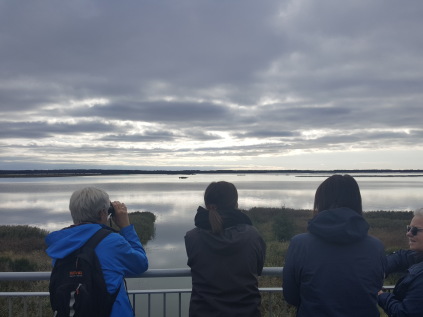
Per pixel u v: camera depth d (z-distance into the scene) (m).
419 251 2.32
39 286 9.64
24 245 21.98
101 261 2.13
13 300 7.08
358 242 2.18
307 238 2.25
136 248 2.38
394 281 8.41
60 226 38.06
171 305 8.62
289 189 138.88
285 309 3.47
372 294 2.11
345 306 2.08
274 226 23.66
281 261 14.99
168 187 160.50
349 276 2.10
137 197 88.62
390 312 2.18
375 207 62.50
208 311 2.38
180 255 19.84
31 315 7.16
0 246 21.52
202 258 2.44
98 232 2.21
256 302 2.45
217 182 2.61
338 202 2.24
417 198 90.56
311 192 114.00
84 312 2.01
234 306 2.37
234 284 2.38
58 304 2.03
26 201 79.00
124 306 2.19
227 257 2.41
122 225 2.47
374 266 2.14
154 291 3.13
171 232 29.98
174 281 10.67
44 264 14.85
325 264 2.13
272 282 9.41
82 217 2.32
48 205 67.50
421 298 2.05
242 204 64.56
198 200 77.44
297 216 34.19
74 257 2.14
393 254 2.66
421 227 2.26
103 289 2.08
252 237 2.45
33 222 42.06
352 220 2.14
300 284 2.23
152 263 17.81
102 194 2.37
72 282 2.06
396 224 29.34
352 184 2.27
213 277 2.40
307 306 2.16
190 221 39.00
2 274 2.85
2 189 152.62
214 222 2.41
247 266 2.41
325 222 2.17
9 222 42.06
